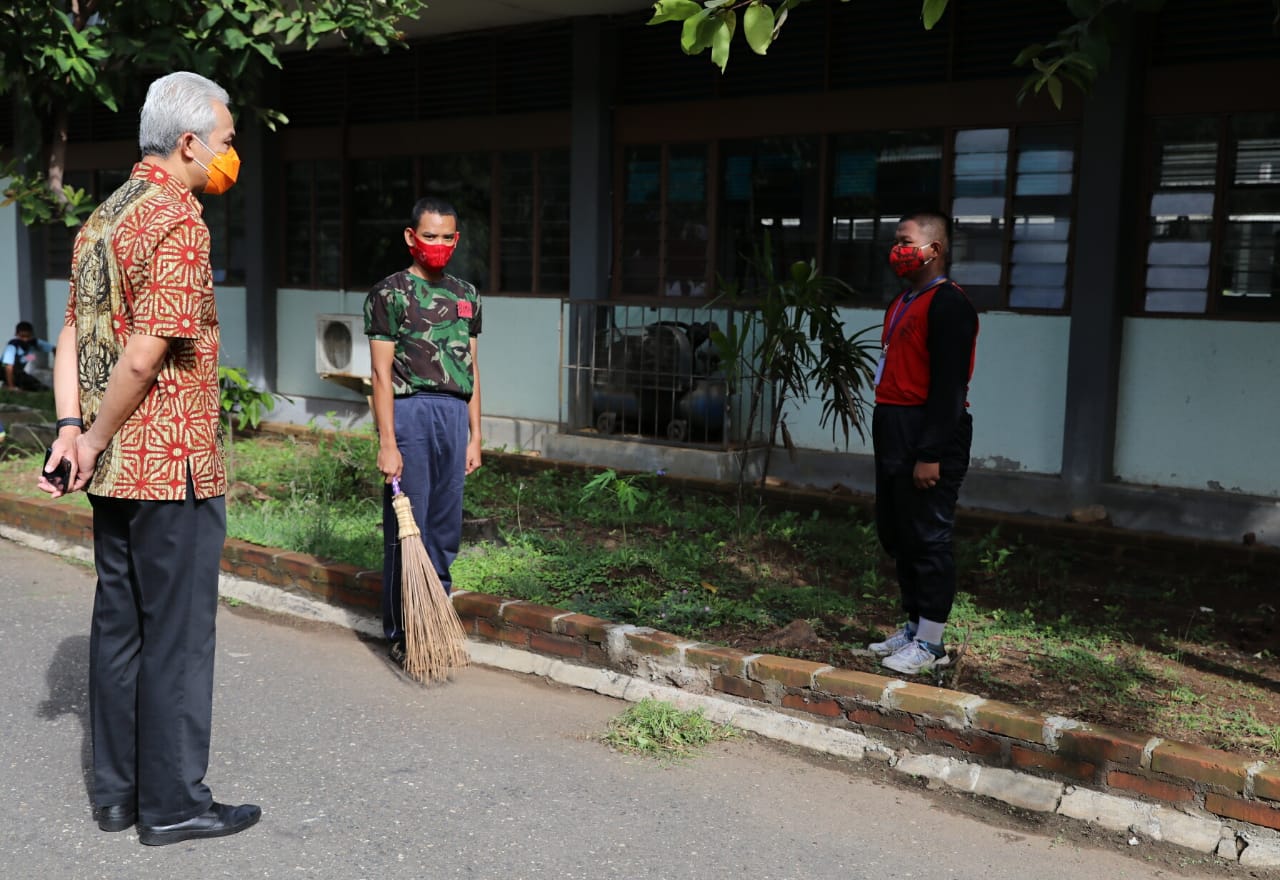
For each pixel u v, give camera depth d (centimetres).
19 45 727
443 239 465
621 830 344
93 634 333
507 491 794
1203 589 618
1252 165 676
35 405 1099
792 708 425
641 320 887
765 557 637
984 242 772
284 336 1141
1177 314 702
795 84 835
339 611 551
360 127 1065
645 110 897
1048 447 752
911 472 439
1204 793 347
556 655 484
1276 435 673
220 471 331
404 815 349
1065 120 725
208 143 321
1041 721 376
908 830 352
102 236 310
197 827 331
